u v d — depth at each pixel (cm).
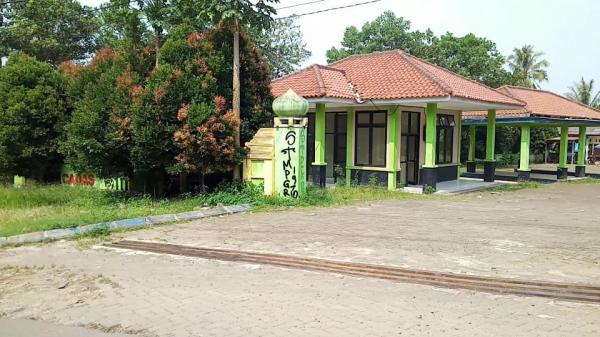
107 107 1272
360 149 1831
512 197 1645
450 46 3597
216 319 499
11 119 1560
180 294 579
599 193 1817
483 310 519
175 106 1252
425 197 1557
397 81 1727
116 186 1574
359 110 1825
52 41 2675
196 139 1226
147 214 1105
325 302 545
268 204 1285
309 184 1584
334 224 1038
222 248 816
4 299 571
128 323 492
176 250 806
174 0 1448
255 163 1359
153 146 1244
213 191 1377
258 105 1418
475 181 2122
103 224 977
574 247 823
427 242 856
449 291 584
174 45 1292
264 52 3091
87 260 748
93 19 2878
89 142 1259
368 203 1386
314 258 741
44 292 594
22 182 1762
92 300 563
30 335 466
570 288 596
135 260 744
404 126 1836
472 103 1683
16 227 955
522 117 2139
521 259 738
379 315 505
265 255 764
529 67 4878
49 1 2711
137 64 1355
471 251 789
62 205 1298
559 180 2450
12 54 1700
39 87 1602
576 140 4200
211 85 1286
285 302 546
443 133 2023
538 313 511
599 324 480
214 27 1418
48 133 1630
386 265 701
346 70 1962
